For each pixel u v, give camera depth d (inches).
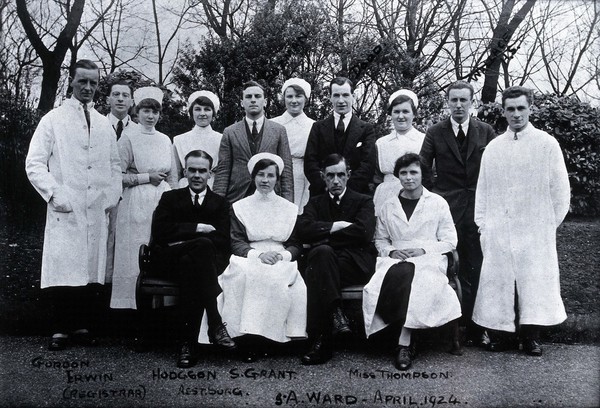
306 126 222.4
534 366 162.7
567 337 188.5
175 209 182.4
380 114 305.7
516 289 180.5
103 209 185.9
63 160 180.1
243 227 182.9
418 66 314.7
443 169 198.8
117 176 191.3
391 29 354.6
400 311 162.4
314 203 188.2
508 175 182.9
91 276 182.1
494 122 324.5
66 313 177.8
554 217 180.7
